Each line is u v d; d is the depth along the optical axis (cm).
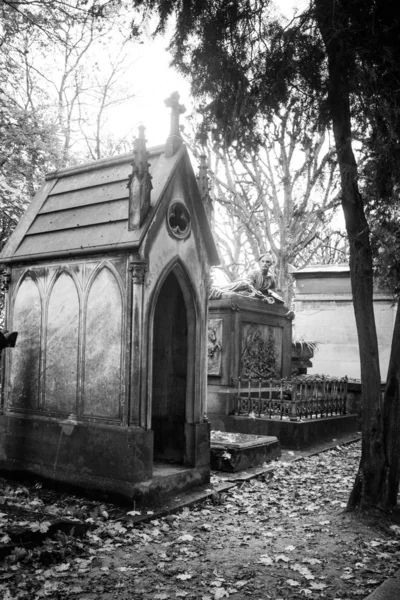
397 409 592
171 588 408
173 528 545
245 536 524
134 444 586
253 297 1204
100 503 594
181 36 583
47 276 697
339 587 413
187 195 677
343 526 554
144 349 604
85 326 648
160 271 629
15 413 711
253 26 581
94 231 657
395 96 541
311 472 816
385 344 1686
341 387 1212
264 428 1015
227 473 756
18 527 460
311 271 1833
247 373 1147
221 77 584
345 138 600
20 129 1148
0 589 390
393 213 712
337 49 540
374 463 580
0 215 1138
